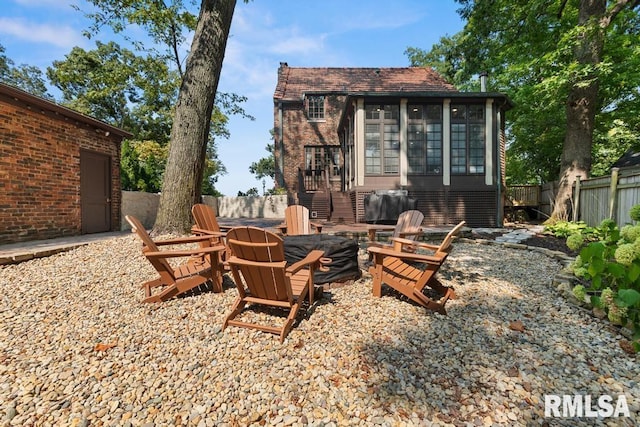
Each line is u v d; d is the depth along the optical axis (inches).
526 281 154.4
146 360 81.8
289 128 609.3
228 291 133.0
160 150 654.5
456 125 376.2
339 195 442.6
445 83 634.8
